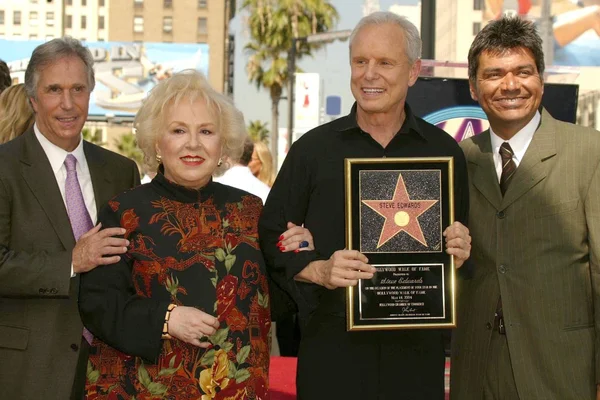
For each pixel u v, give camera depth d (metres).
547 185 3.19
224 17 61.91
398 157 3.06
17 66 31.92
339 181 3.06
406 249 2.95
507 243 3.22
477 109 4.58
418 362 3.02
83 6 67.31
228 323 2.80
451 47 6.66
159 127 2.86
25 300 3.16
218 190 2.96
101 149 3.58
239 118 3.00
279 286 3.00
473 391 3.28
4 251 3.08
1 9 67.12
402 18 3.04
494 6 6.68
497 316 3.25
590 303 3.18
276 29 34.88
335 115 15.65
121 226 2.83
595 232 3.09
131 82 39.28
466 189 3.17
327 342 3.02
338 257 2.83
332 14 35.12
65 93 3.27
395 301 2.94
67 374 3.14
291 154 3.13
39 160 3.26
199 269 2.80
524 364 3.16
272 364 5.99
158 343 2.68
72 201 3.29
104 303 2.73
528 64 3.17
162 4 62.97
